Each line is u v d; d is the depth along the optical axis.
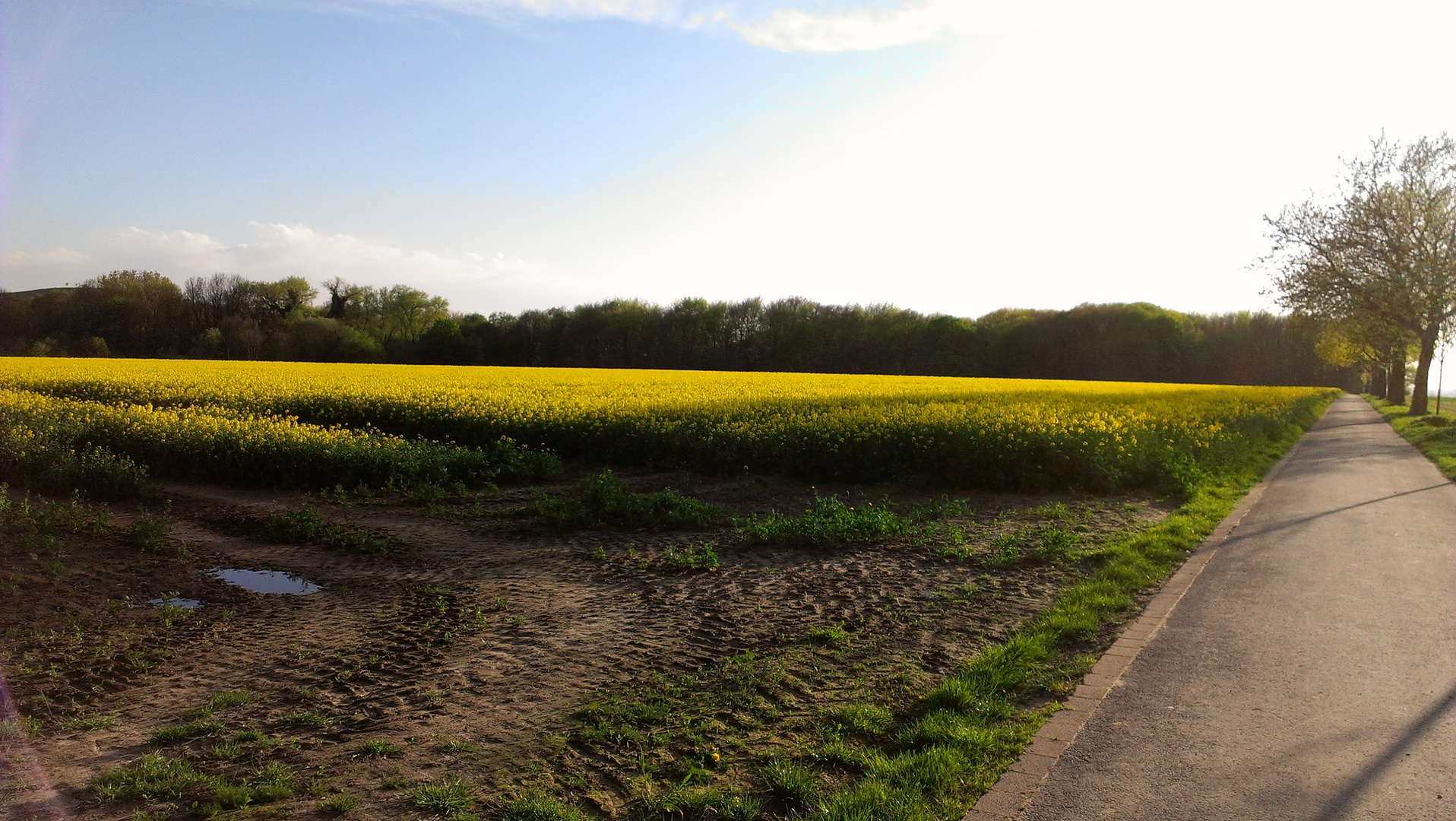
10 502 9.91
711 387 33.12
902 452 14.94
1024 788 4.05
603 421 18.19
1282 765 4.22
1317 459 19.42
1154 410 23.78
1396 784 3.99
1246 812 3.77
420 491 13.08
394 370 46.97
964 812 3.84
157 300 76.81
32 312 74.06
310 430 16.95
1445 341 34.22
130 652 6.13
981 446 14.17
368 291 87.38
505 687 5.52
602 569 8.83
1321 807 3.80
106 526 9.84
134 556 8.86
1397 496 13.22
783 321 90.75
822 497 13.34
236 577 8.61
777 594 7.78
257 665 5.97
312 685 5.60
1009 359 91.56
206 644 6.40
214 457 14.38
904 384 41.47
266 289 82.94
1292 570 8.41
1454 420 27.00
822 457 15.09
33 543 8.70
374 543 9.72
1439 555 8.97
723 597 7.70
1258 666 5.68
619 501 11.52
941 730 4.63
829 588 7.94
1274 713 4.88
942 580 8.23
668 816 3.88
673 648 6.28
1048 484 13.91
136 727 4.92
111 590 7.62
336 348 76.69
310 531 10.27
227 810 3.93
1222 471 15.53
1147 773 4.17
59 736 4.78
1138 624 6.73
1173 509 12.28
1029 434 14.80
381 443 15.72
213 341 72.38
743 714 5.04
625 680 5.61
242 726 4.90
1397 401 49.06
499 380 36.00
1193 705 5.02
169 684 5.60
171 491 13.41
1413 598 7.30
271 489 13.90
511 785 4.16
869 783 4.05
